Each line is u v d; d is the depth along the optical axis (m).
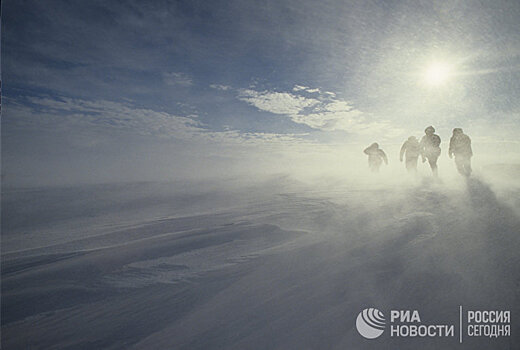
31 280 3.30
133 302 2.46
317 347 1.58
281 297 2.18
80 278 3.19
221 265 3.13
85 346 1.91
